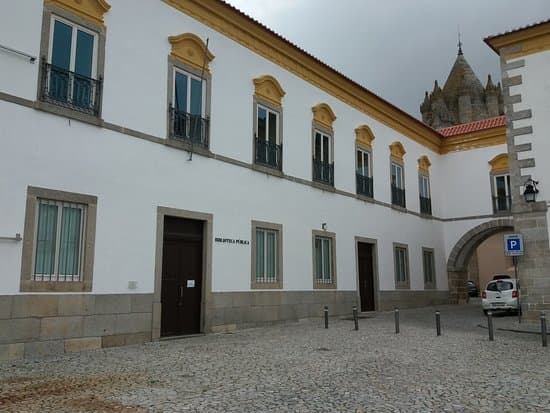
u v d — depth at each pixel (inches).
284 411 229.6
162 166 501.4
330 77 767.1
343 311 738.8
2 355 366.9
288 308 637.3
